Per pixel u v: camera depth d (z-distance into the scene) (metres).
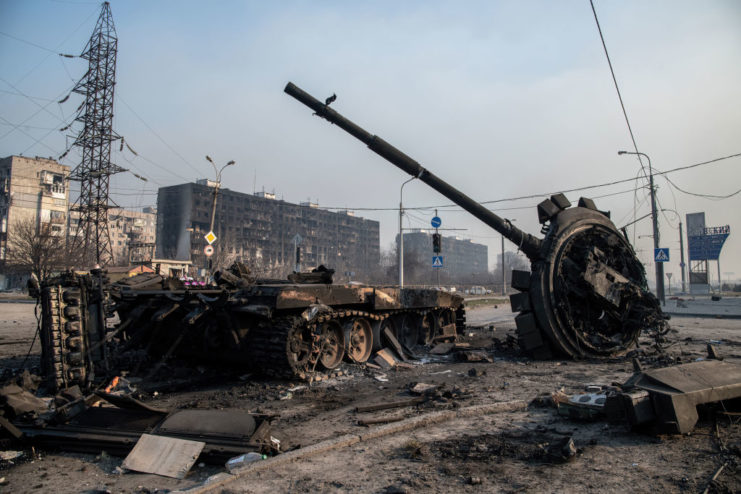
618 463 4.79
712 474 4.45
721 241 61.22
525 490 4.17
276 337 8.93
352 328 11.41
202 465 4.88
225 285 9.40
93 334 8.27
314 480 4.40
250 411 7.21
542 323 11.97
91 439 5.22
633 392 5.74
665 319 12.78
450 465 4.77
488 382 9.27
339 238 131.25
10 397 5.82
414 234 156.62
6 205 77.94
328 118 11.79
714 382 5.91
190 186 96.75
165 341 10.74
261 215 109.81
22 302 36.38
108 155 46.78
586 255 12.49
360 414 6.95
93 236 46.25
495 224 12.66
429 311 14.83
